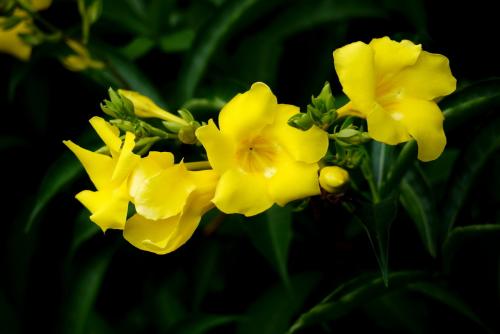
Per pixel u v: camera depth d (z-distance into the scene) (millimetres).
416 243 783
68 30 840
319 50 835
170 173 667
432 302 794
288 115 672
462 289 768
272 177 672
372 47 671
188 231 679
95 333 860
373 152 751
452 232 734
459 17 820
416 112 670
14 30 818
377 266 785
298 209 702
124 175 667
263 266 842
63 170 785
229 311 842
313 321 743
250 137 681
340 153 689
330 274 793
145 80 828
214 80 840
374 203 715
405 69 676
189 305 843
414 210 764
